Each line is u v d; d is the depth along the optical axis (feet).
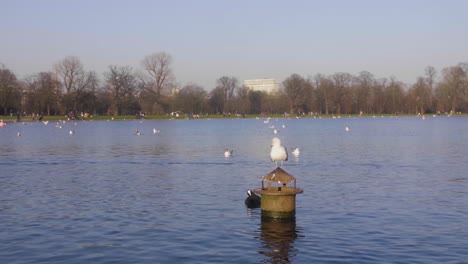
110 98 545.85
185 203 81.25
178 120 550.77
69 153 171.63
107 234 62.69
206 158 151.12
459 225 66.13
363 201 81.92
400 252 54.95
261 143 214.07
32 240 60.23
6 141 232.12
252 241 59.47
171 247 57.31
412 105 625.82
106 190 94.22
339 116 625.00
